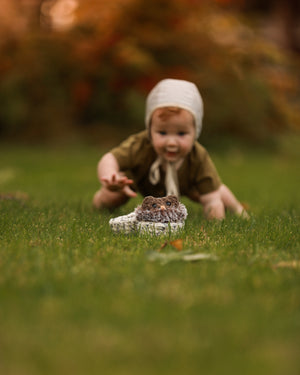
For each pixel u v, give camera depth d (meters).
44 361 1.47
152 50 12.74
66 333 1.66
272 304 1.95
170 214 3.33
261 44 12.50
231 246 2.95
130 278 2.24
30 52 12.88
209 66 12.70
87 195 5.93
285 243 3.08
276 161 11.70
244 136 13.20
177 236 3.17
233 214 4.43
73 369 1.42
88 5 12.66
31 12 13.80
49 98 13.09
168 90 4.21
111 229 3.33
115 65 12.59
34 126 13.20
